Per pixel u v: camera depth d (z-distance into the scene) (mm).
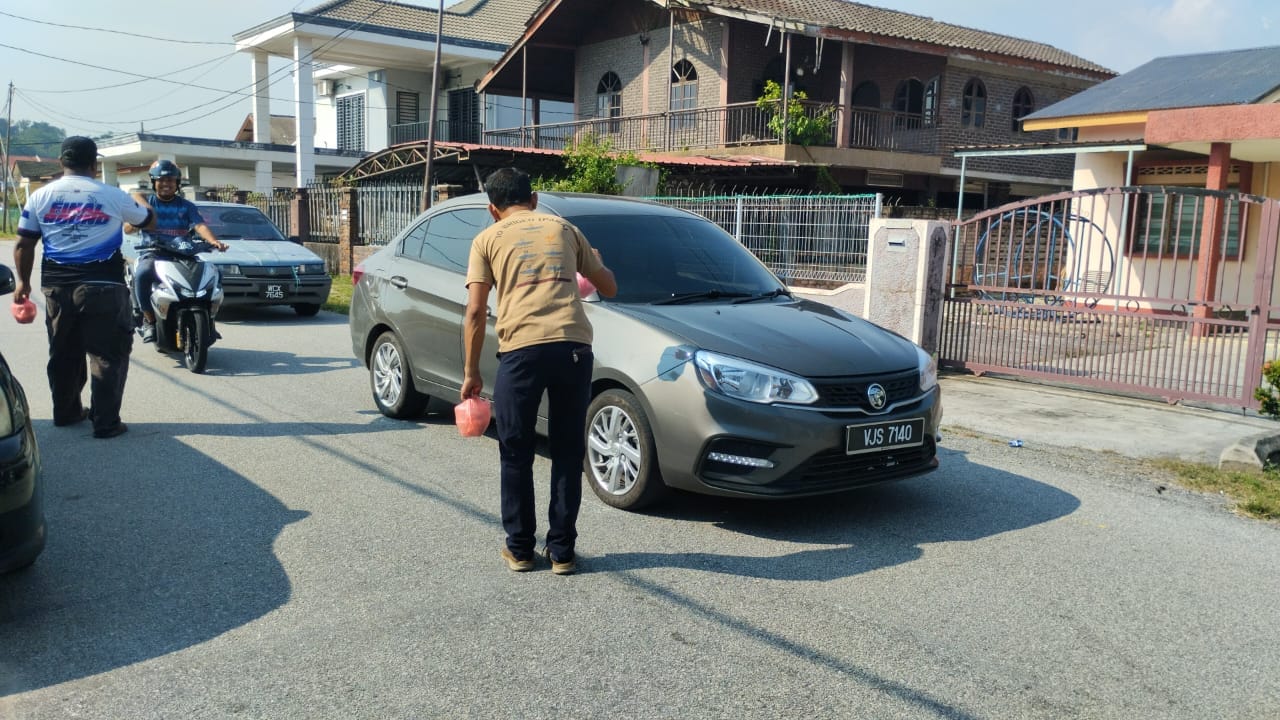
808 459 4559
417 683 3217
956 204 25047
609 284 4363
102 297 6168
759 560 4402
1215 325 7770
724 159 18625
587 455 5230
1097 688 3289
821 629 3689
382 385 7117
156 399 7625
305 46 29203
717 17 21609
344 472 5680
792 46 22406
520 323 4016
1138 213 15000
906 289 9242
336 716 3004
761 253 12250
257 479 5512
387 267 6992
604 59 24891
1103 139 15680
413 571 4188
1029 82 24500
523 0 35500
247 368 9148
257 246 12984
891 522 5008
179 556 4316
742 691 3205
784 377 4582
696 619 3752
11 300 13945
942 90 22812
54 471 5598
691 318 5086
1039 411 7750
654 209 6352
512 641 3535
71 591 3914
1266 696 3264
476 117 33469
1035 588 4152
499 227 4137
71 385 6598
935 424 5102
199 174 35531
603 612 3801
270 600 3861
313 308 13312
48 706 3031
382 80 33969
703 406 4590
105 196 6148
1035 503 5406
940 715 3086
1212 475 5949
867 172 21641
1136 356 8211
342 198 19531
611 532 4738
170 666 3307
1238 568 4461
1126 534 4906
